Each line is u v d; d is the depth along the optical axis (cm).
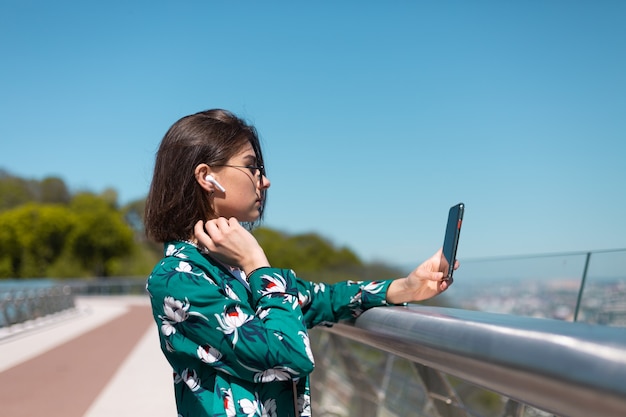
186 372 132
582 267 352
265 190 158
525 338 69
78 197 8288
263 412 128
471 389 190
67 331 1622
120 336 1467
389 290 152
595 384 55
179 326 129
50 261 6956
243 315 125
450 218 145
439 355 91
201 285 128
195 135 146
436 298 592
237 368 125
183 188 145
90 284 4181
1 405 659
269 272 132
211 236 137
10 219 6919
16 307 1605
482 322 83
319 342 357
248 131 150
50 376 858
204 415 129
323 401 343
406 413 216
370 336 136
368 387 265
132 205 8769
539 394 65
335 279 905
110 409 632
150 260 7488
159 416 596
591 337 60
